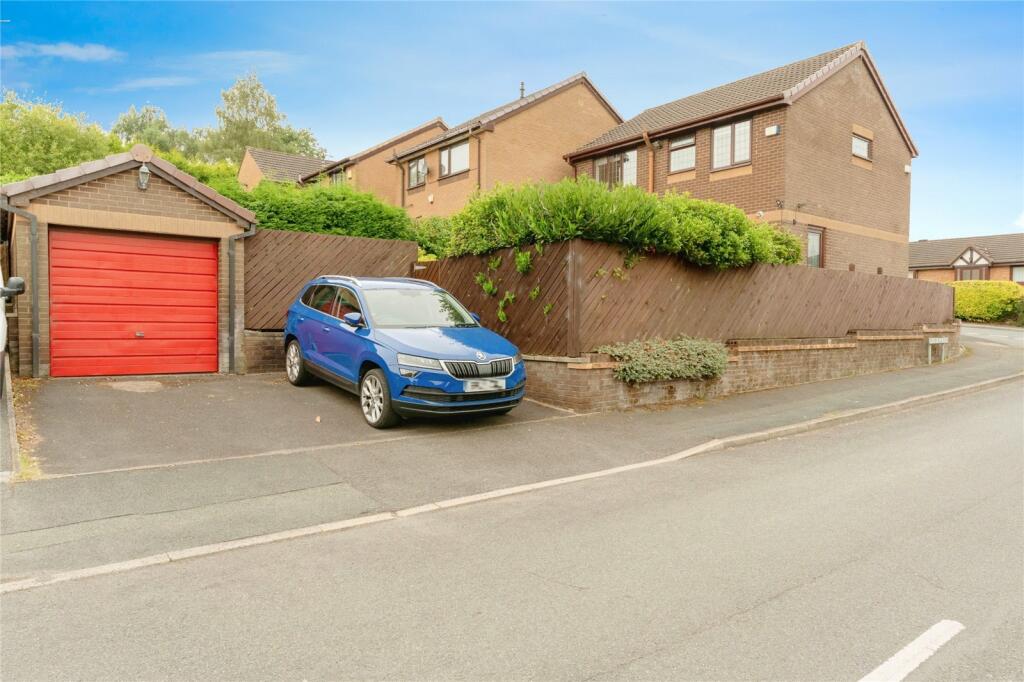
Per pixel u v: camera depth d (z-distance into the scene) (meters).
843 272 14.11
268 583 3.90
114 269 9.70
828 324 13.81
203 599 3.67
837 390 12.04
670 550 4.49
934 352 16.94
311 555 4.36
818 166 18.91
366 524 5.01
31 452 6.23
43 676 2.88
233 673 2.93
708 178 19.83
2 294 7.04
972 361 17.19
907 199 22.47
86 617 3.44
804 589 3.87
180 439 6.94
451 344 7.91
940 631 3.38
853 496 5.84
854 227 20.22
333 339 8.78
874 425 9.44
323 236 11.62
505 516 5.23
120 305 9.75
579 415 9.02
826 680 2.92
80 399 8.14
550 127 24.70
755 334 12.11
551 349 9.67
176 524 4.82
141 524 4.78
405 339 7.84
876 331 15.08
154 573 4.03
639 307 10.07
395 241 12.43
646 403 9.89
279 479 5.92
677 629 3.37
